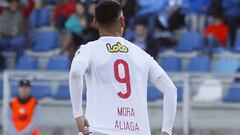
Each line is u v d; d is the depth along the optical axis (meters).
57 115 26.44
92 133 9.77
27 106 23.02
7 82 24.98
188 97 24.36
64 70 29.33
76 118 9.62
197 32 31.56
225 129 25.72
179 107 24.73
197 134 25.58
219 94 25.62
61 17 32.00
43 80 26.84
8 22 31.67
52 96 27.00
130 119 9.87
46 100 26.80
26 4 33.16
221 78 25.53
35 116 23.06
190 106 24.81
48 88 27.05
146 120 9.99
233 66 29.14
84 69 9.70
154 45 27.81
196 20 32.22
